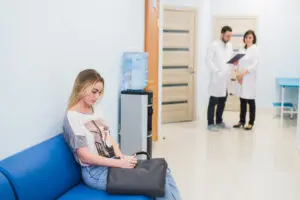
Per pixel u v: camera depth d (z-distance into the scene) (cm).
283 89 680
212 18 784
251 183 368
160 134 585
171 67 672
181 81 686
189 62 688
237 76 613
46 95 221
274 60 785
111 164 226
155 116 529
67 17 243
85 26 274
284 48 779
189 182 370
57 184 200
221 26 787
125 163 230
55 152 208
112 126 354
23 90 195
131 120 369
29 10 196
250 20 778
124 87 394
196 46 688
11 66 182
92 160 221
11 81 183
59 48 233
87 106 237
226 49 607
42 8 209
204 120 706
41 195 182
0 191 153
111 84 346
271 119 714
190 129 625
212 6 782
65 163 213
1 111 176
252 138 558
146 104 369
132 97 366
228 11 780
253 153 477
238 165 427
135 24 429
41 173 185
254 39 604
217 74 603
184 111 698
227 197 332
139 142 370
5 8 174
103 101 323
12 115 186
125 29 387
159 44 539
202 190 348
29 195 172
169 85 676
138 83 405
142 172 219
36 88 208
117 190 209
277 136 572
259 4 773
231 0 777
